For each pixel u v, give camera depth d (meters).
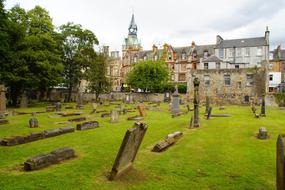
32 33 39.97
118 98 65.12
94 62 49.78
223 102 53.38
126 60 94.25
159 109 34.78
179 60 78.69
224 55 68.06
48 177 7.55
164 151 10.99
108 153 10.48
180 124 19.89
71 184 7.08
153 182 7.40
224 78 53.69
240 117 25.81
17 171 8.07
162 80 64.25
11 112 25.86
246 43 66.94
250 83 51.91
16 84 37.53
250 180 7.69
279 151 5.73
